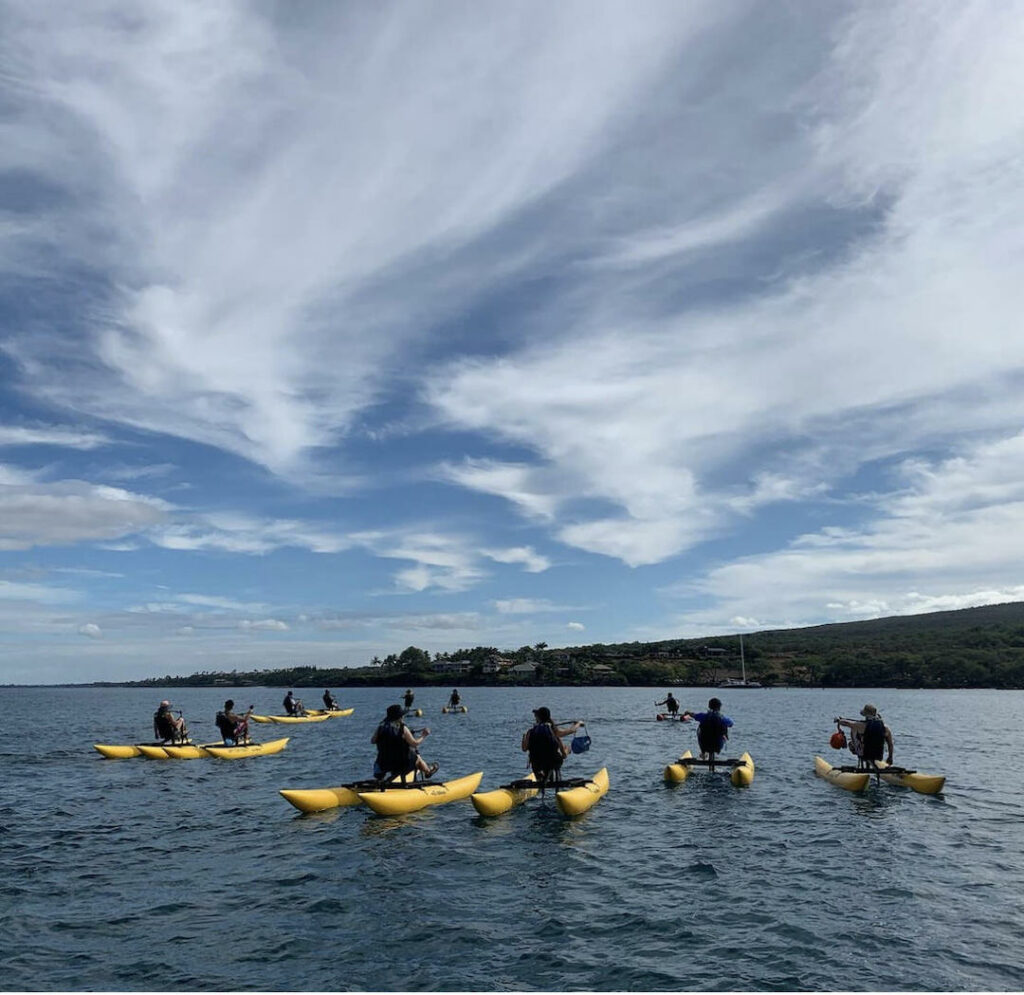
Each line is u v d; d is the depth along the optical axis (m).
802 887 9.62
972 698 76.69
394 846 11.71
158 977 6.98
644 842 11.93
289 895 9.33
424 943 7.78
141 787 17.39
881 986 6.76
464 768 20.61
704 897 9.23
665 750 24.66
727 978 6.93
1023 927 8.20
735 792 16.30
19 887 9.71
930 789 16.14
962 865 10.62
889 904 8.95
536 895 9.30
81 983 6.86
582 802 14.12
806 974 7.02
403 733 15.12
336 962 7.30
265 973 7.07
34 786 17.72
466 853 11.29
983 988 6.72
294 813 14.20
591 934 8.01
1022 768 20.83
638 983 6.82
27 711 62.94
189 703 87.06
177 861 10.91
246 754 23.19
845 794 16.11
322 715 43.06
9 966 7.24
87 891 9.53
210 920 8.48
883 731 17.14
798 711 50.28
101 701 101.00
